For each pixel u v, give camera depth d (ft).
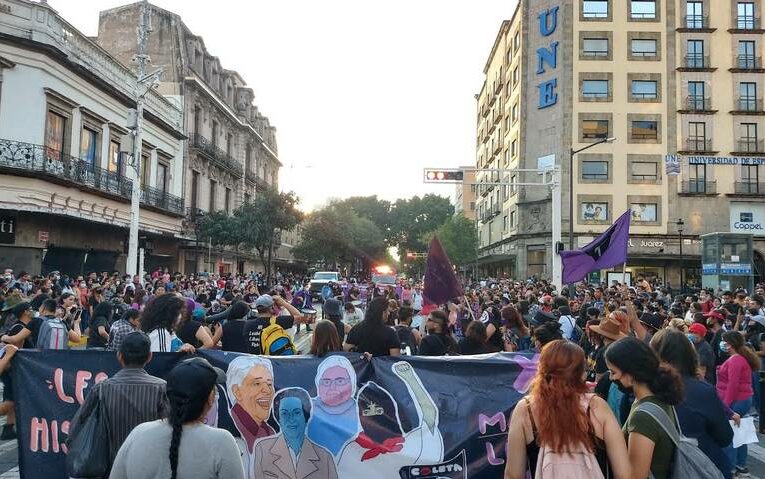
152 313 19.70
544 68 153.17
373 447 16.66
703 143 145.48
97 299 50.31
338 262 243.81
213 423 16.52
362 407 16.90
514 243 163.12
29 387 16.46
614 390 15.01
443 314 26.04
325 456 16.63
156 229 118.42
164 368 16.65
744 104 146.51
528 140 156.15
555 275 79.46
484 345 25.18
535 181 154.30
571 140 146.20
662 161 145.38
